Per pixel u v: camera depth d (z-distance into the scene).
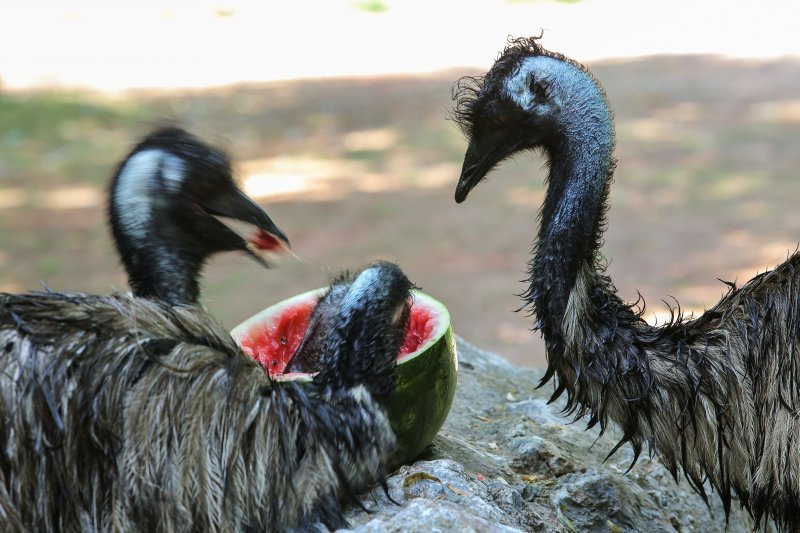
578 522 7.80
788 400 7.57
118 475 6.14
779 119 32.22
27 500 6.06
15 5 52.47
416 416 7.13
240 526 6.42
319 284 19.83
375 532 6.19
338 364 6.95
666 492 8.77
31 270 20.14
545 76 8.09
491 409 9.54
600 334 7.72
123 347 6.34
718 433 7.58
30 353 6.17
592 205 7.91
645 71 39.25
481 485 7.21
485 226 23.58
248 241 7.81
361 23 50.38
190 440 6.30
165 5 53.88
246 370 6.67
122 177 7.57
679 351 7.63
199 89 37.12
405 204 25.16
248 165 28.28
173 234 7.57
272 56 43.31
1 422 6.07
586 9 52.88
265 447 6.50
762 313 7.70
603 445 9.13
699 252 21.50
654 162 28.27
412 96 36.28
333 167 28.23
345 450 6.73
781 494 7.62
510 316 18.73
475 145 8.37
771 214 23.86
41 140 29.69
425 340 7.32
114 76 38.78
